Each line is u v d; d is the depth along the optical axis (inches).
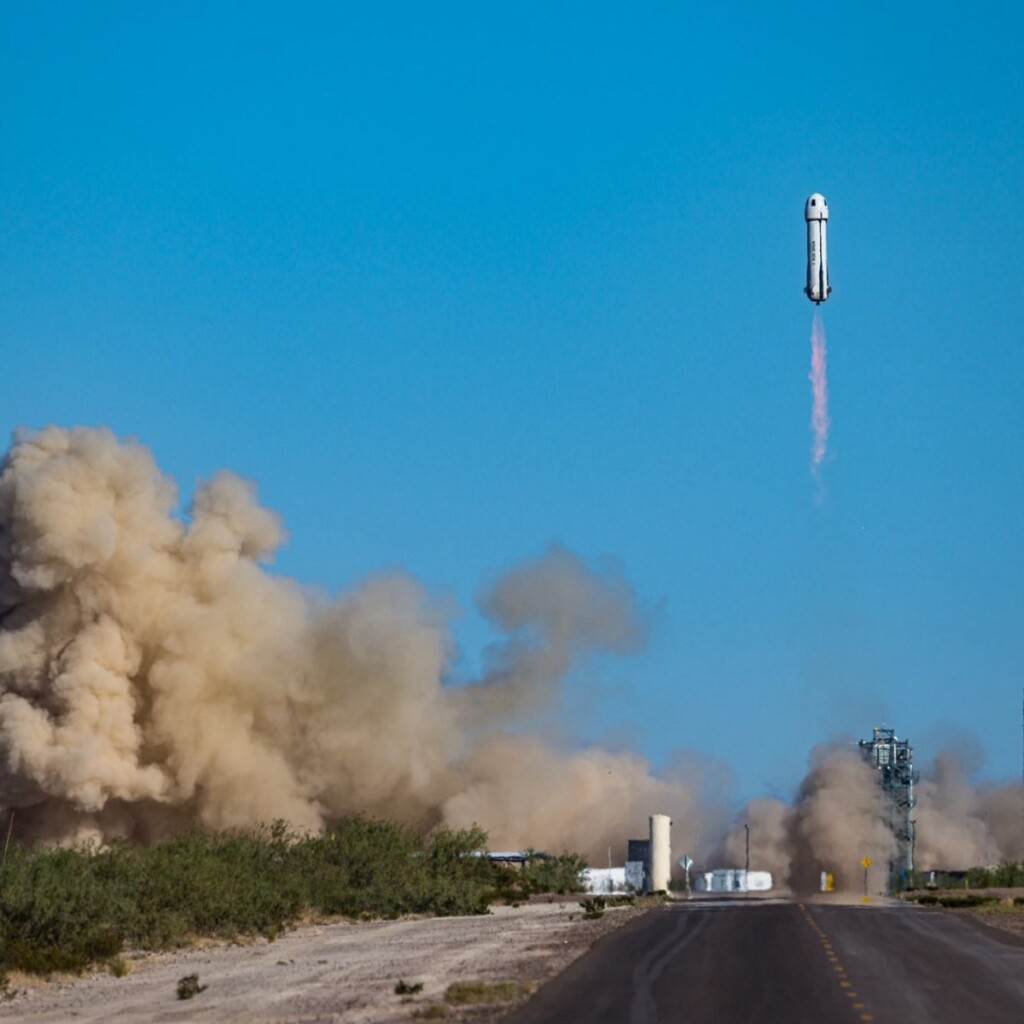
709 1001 1525.6
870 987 1654.8
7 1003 1887.3
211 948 2662.4
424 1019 1422.2
